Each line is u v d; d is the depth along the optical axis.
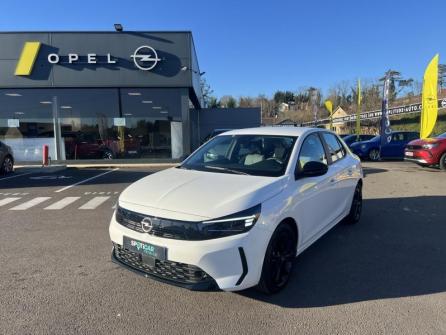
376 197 8.64
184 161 4.91
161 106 18.53
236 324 3.23
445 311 3.43
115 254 3.77
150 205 3.45
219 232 3.19
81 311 3.45
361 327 3.16
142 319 3.31
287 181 3.93
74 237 5.71
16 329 3.15
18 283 4.06
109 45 17.62
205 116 27.77
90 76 17.72
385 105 19.45
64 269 4.44
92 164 18.16
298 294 3.78
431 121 15.62
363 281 4.09
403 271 4.36
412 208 7.49
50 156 18.66
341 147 5.91
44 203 8.34
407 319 3.29
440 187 9.94
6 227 6.30
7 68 17.42
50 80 17.62
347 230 5.96
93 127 18.64
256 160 4.32
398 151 19.47
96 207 7.90
